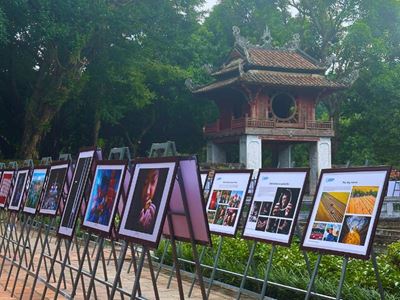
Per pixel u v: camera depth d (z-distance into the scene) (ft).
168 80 134.10
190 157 16.19
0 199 39.19
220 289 30.22
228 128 123.34
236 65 117.39
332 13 156.66
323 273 28.40
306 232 19.45
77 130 139.44
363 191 17.61
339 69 153.07
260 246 34.91
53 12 87.66
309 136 118.01
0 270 34.24
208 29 160.97
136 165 18.08
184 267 34.78
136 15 102.01
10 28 91.50
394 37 153.89
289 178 22.56
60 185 25.99
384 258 35.78
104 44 107.04
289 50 121.19
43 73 103.76
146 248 16.76
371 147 146.72
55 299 22.70
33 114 104.42
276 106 123.44
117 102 122.62
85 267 36.32
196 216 16.66
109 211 19.34
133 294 16.87
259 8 159.33
